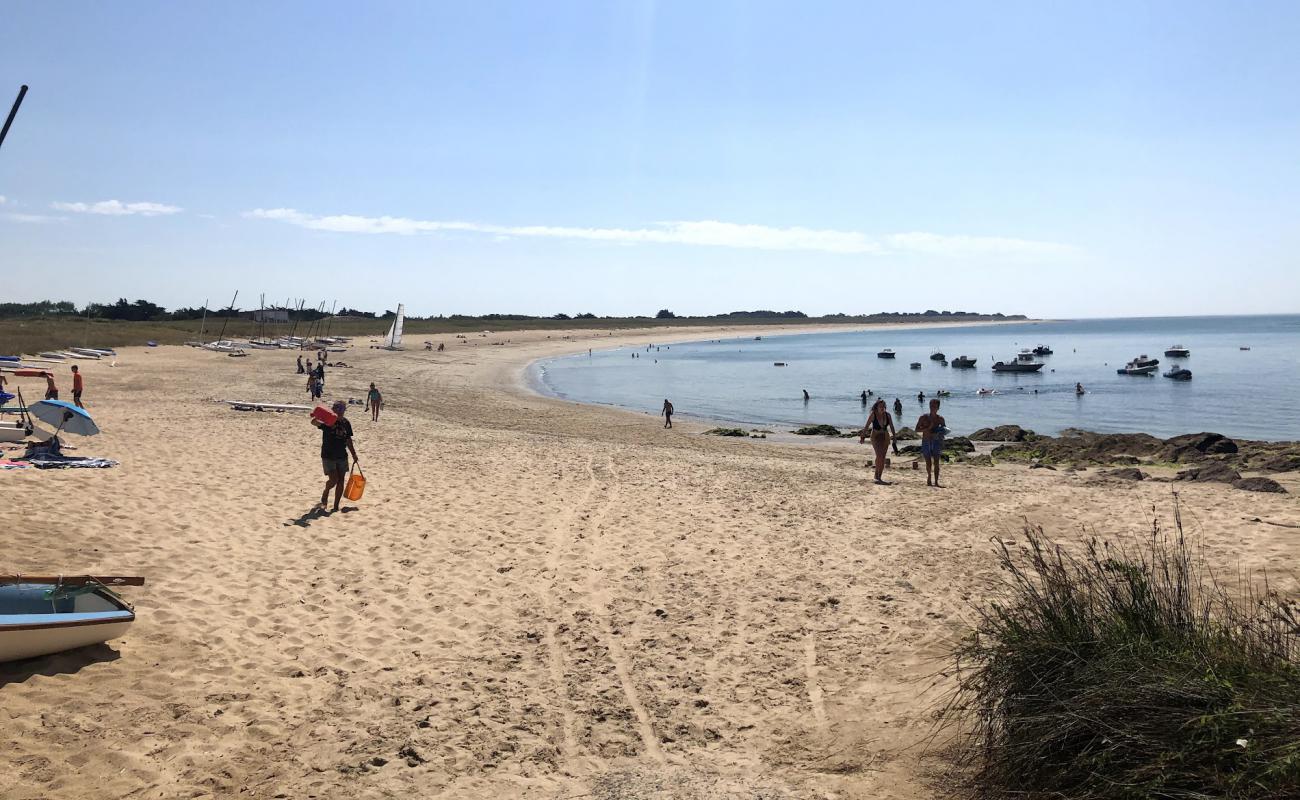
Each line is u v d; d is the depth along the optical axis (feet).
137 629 23.97
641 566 33.35
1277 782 12.42
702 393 176.24
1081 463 70.03
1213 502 44.78
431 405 118.42
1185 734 13.93
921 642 25.17
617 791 16.90
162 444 56.18
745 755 18.60
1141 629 16.90
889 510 43.93
